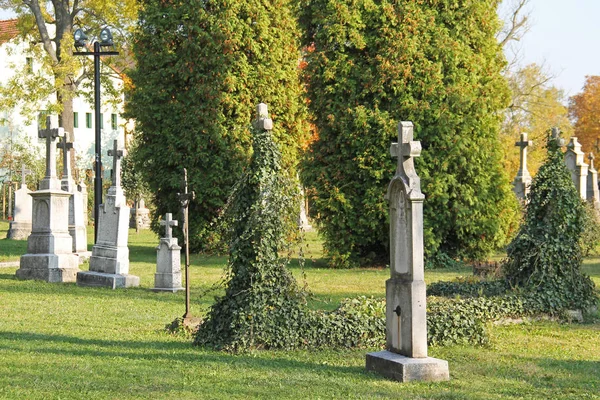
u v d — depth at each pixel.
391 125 25.14
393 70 25.19
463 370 10.46
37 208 21.45
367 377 9.73
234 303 11.38
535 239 15.38
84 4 43.56
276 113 32.19
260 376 9.71
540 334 13.73
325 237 26.50
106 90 45.19
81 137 69.44
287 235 11.54
